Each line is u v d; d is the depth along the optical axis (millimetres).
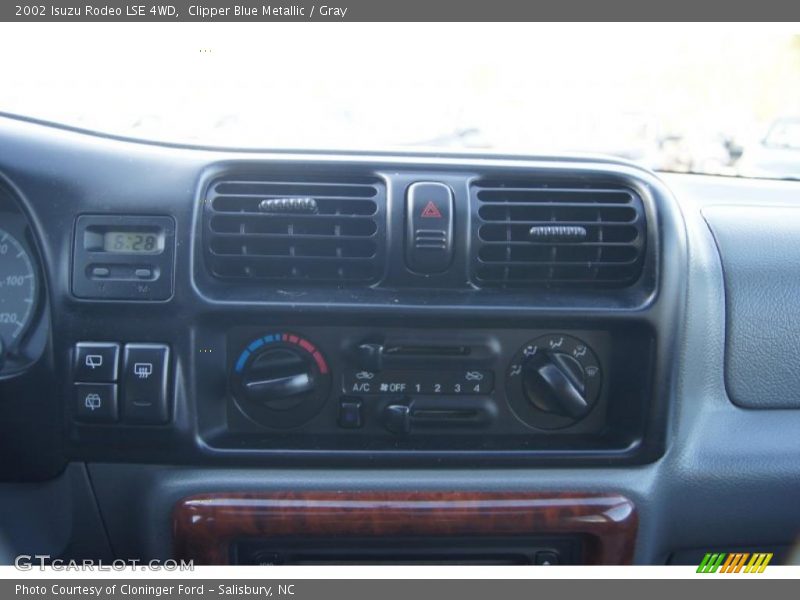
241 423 1333
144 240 1247
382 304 1252
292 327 1297
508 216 1283
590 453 1307
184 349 1246
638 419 1308
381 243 1261
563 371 1305
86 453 1287
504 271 1283
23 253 1314
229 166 1254
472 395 1333
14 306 1312
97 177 1244
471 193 1276
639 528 1350
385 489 1302
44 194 1243
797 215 1562
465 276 1274
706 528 1441
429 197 1259
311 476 1306
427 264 1259
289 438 1318
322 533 1298
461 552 1359
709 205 1633
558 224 1275
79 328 1239
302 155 1267
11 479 1335
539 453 1300
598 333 1325
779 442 1437
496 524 1304
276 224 1256
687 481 1394
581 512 1311
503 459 1298
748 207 1608
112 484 1319
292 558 1347
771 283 1472
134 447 1271
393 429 1294
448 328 1296
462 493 1307
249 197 1255
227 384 1319
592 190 1296
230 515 1283
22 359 1298
